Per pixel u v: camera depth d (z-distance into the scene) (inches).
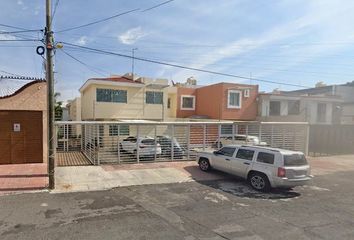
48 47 355.3
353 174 524.4
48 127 359.6
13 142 505.4
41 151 518.3
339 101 1162.6
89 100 966.4
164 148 603.5
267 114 1109.7
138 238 217.6
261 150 398.3
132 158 577.9
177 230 235.1
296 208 305.9
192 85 1433.3
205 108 1158.3
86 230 231.3
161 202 316.5
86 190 363.3
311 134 818.8
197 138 645.3
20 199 316.8
